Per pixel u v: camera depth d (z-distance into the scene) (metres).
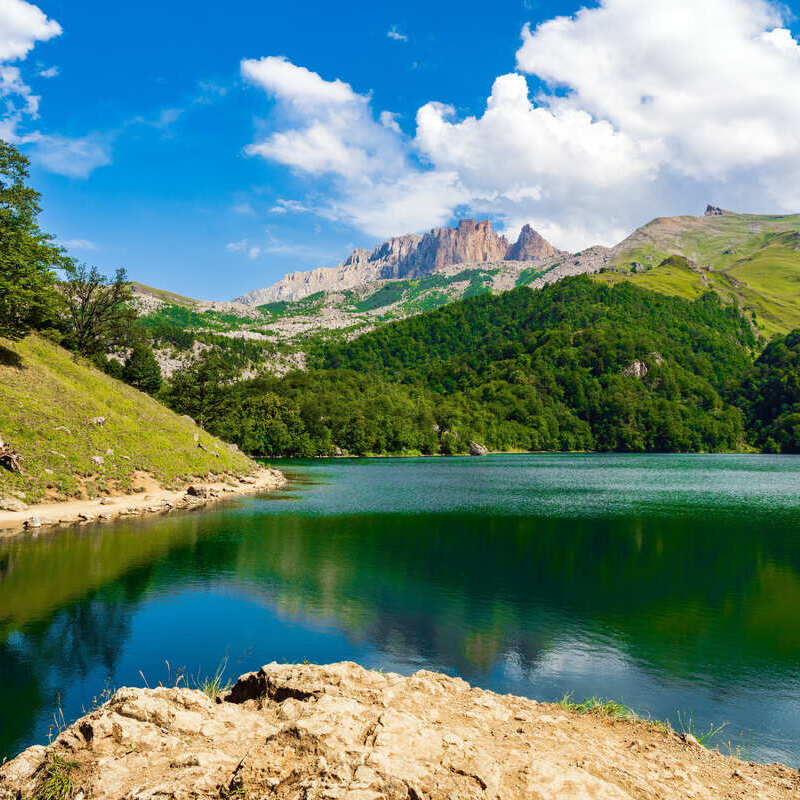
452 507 59.22
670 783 7.36
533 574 33.06
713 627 24.59
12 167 55.69
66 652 20.12
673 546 40.91
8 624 22.66
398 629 23.81
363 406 195.12
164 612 24.61
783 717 16.83
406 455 182.50
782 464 144.38
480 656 21.17
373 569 33.53
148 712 8.01
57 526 40.94
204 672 18.80
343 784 6.02
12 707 16.06
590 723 10.18
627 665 20.58
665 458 178.00
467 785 6.20
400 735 7.12
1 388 53.16
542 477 100.50
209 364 148.38
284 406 168.88
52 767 6.81
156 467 60.78
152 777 6.61
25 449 48.53
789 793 7.72
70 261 62.34
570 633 23.72
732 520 51.94
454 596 28.61
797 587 30.77
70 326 83.75
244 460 89.25
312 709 8.39
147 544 36.88
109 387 71.56
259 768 6.44
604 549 39.84
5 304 54.12
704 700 17.94
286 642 21.92
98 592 26.81
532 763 6.88
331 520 49.88
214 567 32.41
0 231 52.31
